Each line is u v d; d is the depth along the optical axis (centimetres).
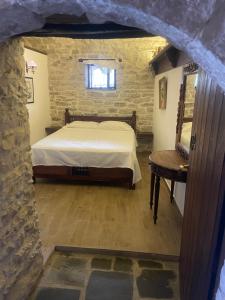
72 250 224
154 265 208
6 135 138
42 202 321
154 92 536
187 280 158
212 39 58
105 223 272
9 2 69
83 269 201
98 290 180
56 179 397
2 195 135
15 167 151
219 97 118
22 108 160
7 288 145
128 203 322
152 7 61
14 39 143
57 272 197
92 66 542
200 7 58
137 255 219
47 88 549
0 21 76
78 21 110
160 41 507
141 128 565
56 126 568
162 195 344
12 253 150
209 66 68
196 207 150
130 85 544
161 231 257
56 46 526
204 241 124
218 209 105
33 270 181
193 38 61
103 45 521
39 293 177
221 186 104
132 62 529
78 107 563
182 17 60
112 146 375
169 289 183
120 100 554
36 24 82
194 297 137
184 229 183
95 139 425
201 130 152
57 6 70
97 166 362
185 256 172
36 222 186
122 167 358
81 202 323
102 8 69
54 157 364
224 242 98
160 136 444
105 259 214
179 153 290
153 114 548
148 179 407
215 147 119
